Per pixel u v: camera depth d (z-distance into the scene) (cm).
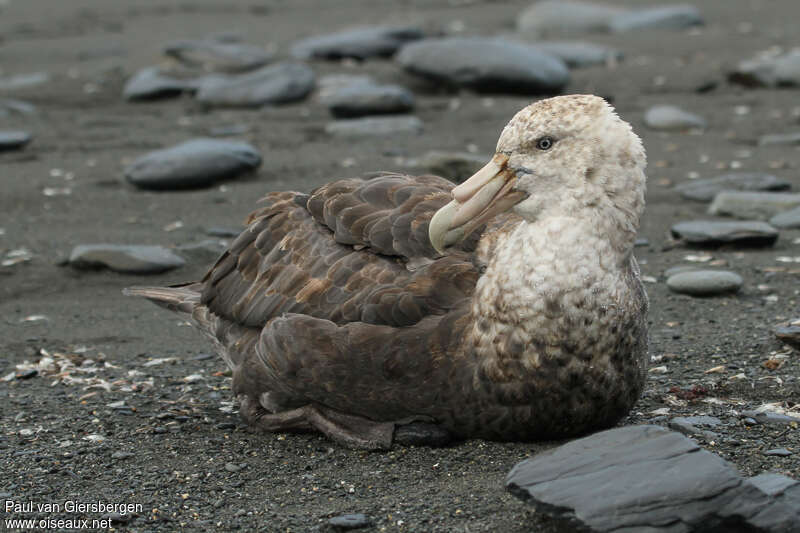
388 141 2009
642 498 650
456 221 805
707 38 2927
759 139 1983
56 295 1335
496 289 785
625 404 816
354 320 847
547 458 700
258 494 788
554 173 780
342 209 909
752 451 795
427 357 809
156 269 1386
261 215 995
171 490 800
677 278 1242
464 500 747
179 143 2069
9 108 2350
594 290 770
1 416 962
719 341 1067
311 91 2417
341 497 772
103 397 1009
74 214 1633
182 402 995
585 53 2688
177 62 2717
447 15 3666
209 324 1002
